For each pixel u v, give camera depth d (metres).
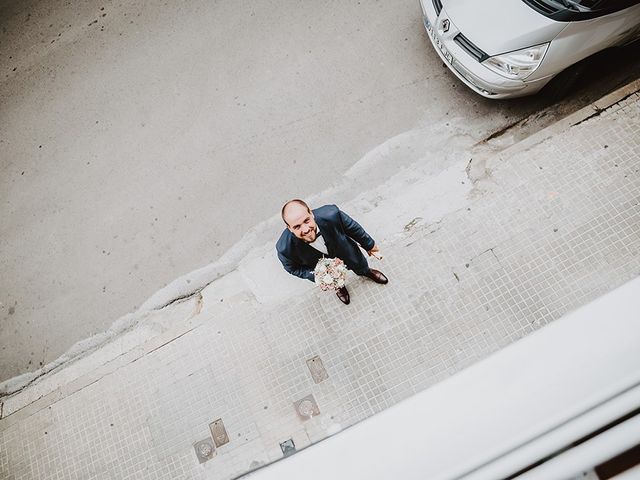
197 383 4.75
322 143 5.35
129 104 6.12
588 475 0.86
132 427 4.75
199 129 5.77
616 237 4.32
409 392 4.33
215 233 5.31
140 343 5.03
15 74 6.71
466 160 4.91
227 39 6.10
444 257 4.61
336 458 1.04
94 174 5.90
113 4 6.75
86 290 5.42
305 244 3.46
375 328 4.55
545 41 4.21
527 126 4.91
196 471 4.51
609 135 4.63
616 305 1.00
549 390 0.95
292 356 4.64
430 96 5.24
